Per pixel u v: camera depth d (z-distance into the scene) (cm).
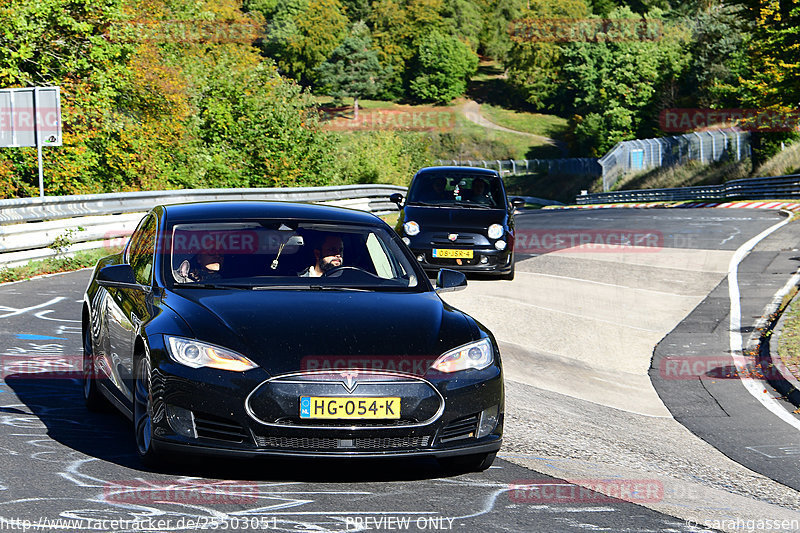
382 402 1841
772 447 2664
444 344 1966
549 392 3256
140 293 2206
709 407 3186
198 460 1902
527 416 2828
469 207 5712
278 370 1822
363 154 18562
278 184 13112
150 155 10544
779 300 5119
